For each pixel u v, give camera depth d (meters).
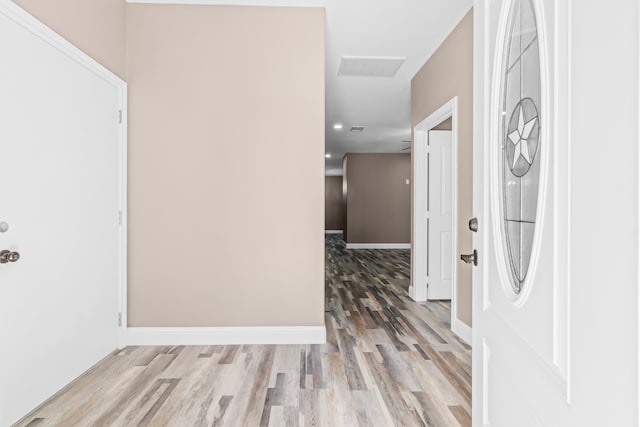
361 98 4.89
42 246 1.94
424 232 4.19
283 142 2.80
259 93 2.80
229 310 2.81
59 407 1.93
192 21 2.78
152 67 2.76
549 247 0.73
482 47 1.19
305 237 2.82
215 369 2.38
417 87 4.04
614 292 0.49
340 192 14.91
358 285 5.03
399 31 3.15
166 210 2.79
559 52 0.68
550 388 0.71
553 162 0.71
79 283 2.24
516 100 0.96
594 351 0.54
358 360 2.53
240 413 1.88
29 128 1.86
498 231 1.06
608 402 0.50
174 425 1.79
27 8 1.82
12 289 1.76
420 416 1.86
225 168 2.79
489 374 1.14
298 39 2.80
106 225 2.52
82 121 2.27
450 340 2.93
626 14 0.46
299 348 2.74
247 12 2.79
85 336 2.30
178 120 2.78
